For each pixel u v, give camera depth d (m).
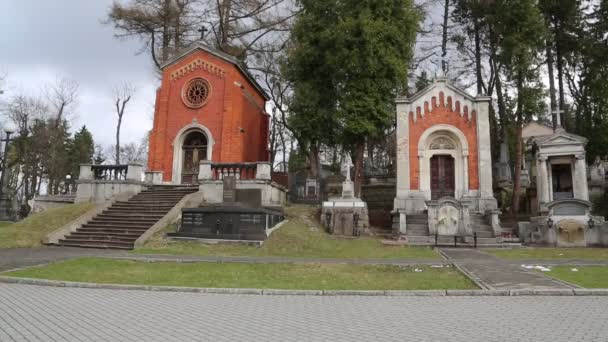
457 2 30.27
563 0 28.16
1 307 7.66
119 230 18.52
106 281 10.42
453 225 19.34
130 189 23.45
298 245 17.12
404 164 23.34
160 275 11.28
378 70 24.05
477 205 22.39
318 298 9.02
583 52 28.45
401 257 15.32
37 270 11.71
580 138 21.45
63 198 27.08
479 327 6.42
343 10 24.89
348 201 20.97
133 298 8.79
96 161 58.62
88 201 23.66
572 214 18.61
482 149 22.81
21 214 34.56
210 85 28.66
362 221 20.91
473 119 23.53
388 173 33.00
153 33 33.59
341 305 8.27
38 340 5.57
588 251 16.47
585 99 29.28
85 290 9.66
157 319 6.94
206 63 28.98
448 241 18.69
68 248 16.95
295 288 9.83
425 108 24.09
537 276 10.92
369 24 23.45
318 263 13.41
